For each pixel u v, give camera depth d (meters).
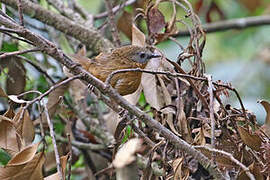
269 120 7.21
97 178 9.89
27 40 6.41
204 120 7.14
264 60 14.70
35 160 6.46
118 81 7.94
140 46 8.23
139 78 8.04
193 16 8.17
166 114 7.48
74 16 11.09
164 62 7.95
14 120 6.81
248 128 7.00
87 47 10.98
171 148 7.30
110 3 10.15
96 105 10.28
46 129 8.91
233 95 13.76
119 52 8.09
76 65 6.22
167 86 7.91
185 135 7.16
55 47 6.22
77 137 10.42
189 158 7.12
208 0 13.12
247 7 13.64
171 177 6.75
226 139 7.01
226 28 12.73
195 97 7.57
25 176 6.44
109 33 12.27
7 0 9.72
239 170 6.53
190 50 8.08
